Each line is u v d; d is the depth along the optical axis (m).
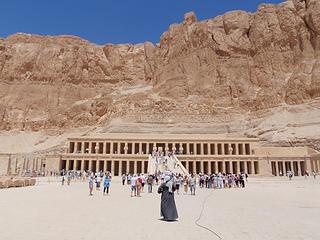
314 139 85.12
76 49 176.00
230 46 139.50
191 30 149.62
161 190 15.08
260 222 14.20
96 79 175.62
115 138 86.25
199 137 91.50
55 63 165.88
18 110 146.00
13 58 162.00
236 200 25.22
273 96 117.62
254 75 133.25
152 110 124.25
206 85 133.75
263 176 74.12
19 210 16.88
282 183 51.94
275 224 13.69
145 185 47.62
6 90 153.00
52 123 138.50
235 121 115.44
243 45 139.25
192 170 81.75
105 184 30.48
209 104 126.50
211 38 143.25
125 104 132.25
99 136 89.38
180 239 10.59
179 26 158.00
